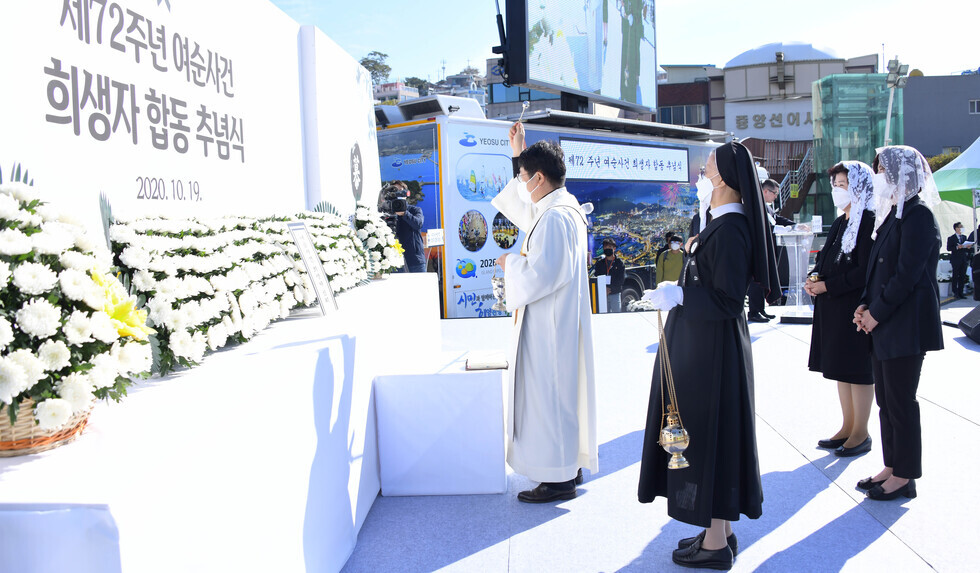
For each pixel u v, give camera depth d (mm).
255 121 4387
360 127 6676
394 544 3230
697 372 2867
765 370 6281
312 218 4898
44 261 1930
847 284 4098
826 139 25344
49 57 2480
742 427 2877
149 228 2818
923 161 3596
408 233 8305
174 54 3389
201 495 1807
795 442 4516
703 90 41562
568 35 11859
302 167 5258
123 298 2086
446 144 8453
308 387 2635
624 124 10797
